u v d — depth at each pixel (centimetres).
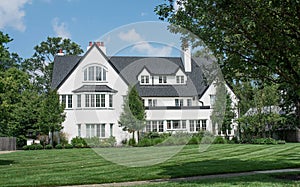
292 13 865
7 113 1755
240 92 3422
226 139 3394
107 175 1189
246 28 871
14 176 1220
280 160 1592
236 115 3584
